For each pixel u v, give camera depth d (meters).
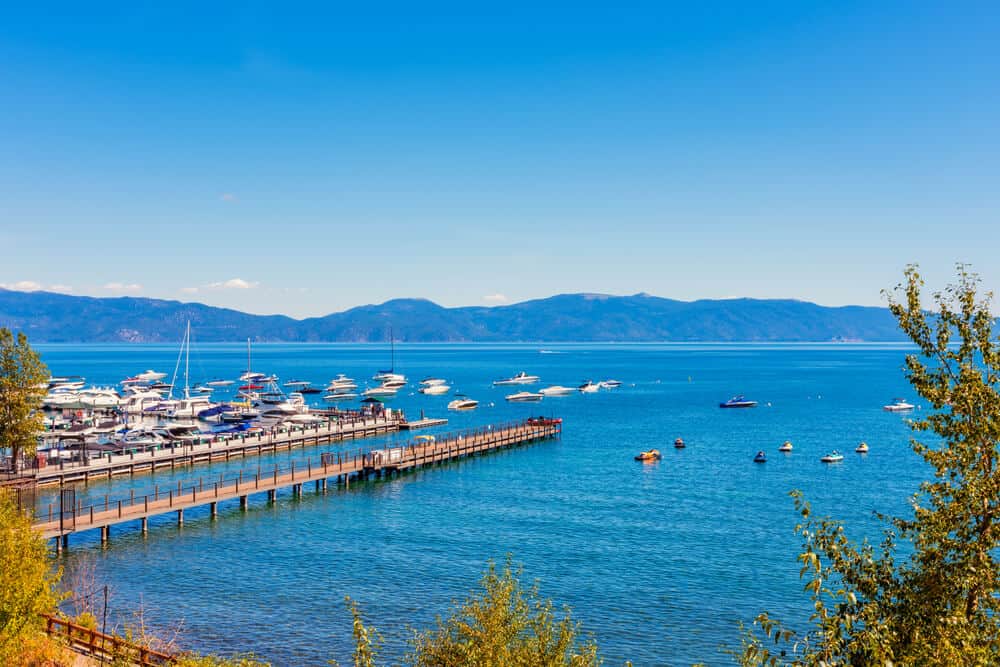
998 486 16.81
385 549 59.88
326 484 84.56
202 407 152.88
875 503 76.19
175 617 45.97
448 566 55.69
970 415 17.61
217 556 57.72
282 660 40.69
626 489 83.31
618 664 40.09
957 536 17.42
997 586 16.28
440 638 27.92
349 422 126.38
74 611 46.19
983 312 17.73
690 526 66.88
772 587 51.12
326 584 51.84
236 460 97.06
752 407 181.75
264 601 48.69
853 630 15.52
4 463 78.50
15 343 73.88
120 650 34.12
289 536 63.44
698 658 40.91
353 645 42.47
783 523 67.81
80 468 80.50
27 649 31.30
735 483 86.62
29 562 31.53
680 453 109.44
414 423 133.50
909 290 18.69
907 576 17.59
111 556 57.25
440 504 75.75
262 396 180.62
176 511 68.88
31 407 74.44
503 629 25.42
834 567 17.62
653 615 46.47
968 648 14.15
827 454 108.25
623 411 173.75
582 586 51.44
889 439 123.75
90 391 163.50
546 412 171.75
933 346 18.33
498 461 101.81
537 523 68.12
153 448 92.00
